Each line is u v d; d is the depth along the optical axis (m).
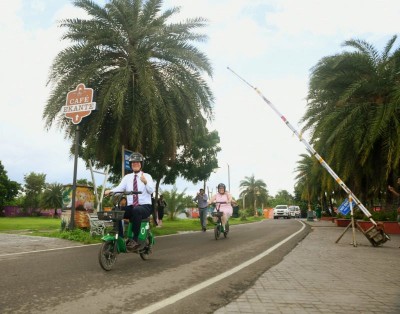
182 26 16.02
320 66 17.11
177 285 4.82
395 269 6.16
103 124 15.81
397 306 3.86
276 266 6.41
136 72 15.16
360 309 3.74
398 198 18.05
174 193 34.47
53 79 14.97
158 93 14.65
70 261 6.69
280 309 3.73
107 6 15.41
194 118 16.09
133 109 14.40
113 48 15.72
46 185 71.88
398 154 14.63
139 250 6.54
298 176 50.19
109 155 17.09
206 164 24.22
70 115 12.55
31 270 5.72
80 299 4.04
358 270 6.04
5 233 12.62
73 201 11.55
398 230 15.35
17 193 63.28
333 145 16.91
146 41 16.00
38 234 12.01
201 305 3.87
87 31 15.15
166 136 15.80
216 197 12.72
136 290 4.50
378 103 16.34
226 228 12.49
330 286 4.81
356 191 22.61
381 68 15.76
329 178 23.34
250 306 3.84
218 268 6.18
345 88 17.02
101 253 5.65
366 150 15.38
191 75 15.97
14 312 3.54
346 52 16.52
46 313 3.52
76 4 15.12
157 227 19.00
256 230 17.33
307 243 10.79
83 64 15.30
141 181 6.48
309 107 18.34
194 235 14.00
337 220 22.23
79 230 11.26
